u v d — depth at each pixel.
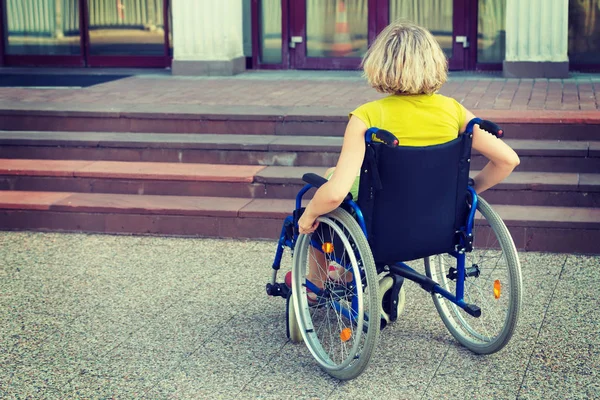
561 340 4.11
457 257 3.89
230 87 8.95
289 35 10.70
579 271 5.11
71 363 3.94
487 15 10.09
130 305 4.67
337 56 10.65
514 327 3.78
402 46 3.54
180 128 7.18
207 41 10.10
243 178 6.25
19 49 11.34
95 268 5.32
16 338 4.23
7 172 6.62
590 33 9.89
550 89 8.37
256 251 5.63
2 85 9.14
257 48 10.81
